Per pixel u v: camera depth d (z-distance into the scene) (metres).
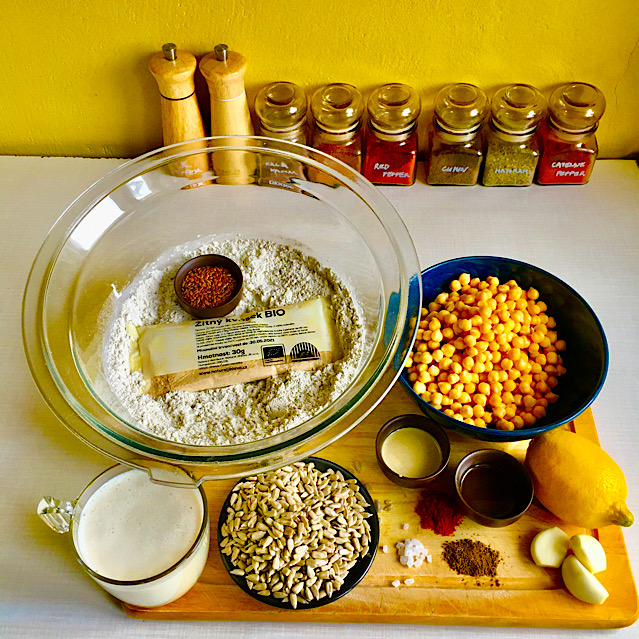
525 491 0.87
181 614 0.81
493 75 1.20
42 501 0.80
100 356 0.99
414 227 1.20
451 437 0.95
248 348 1.00
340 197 1.07
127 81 1.22
